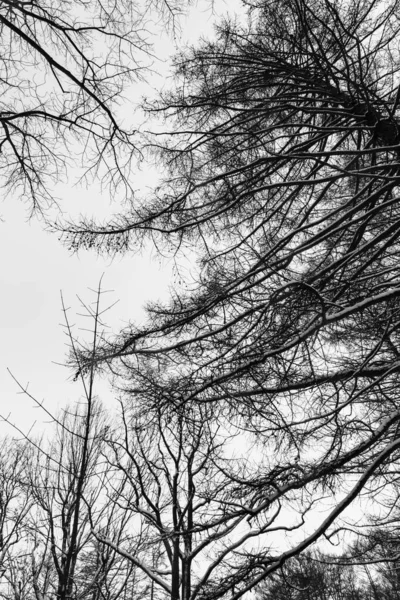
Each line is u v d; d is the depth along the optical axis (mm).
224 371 6148
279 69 6957
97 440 7188
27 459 7988
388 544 7328
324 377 6145
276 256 6836
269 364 6074
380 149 4961
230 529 5727
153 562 6770
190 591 5602
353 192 7855
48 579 7156
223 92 7297
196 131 7234
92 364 6113
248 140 7730
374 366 6645
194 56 7273
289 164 7738
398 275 5934
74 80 4102
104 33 4457
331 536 6156
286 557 5312
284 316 5996
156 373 6328
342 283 6219
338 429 5988
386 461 6449
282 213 7746
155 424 6504
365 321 6539
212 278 6652
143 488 6336
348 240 7105
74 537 5945
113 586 7082
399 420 5797
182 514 6082
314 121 7805
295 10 6363
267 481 5934
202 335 6012
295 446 6133
